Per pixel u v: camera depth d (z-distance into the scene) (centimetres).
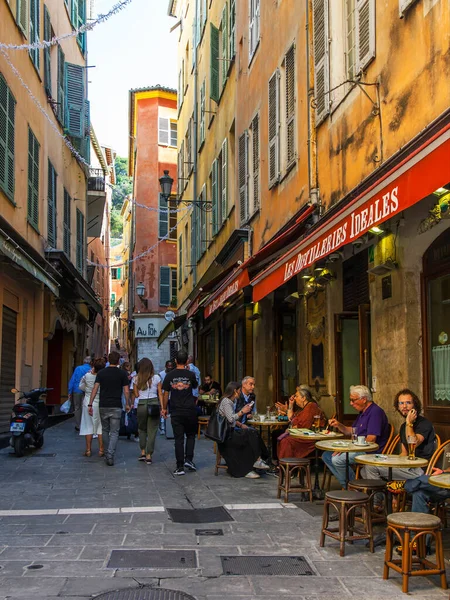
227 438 959
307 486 762
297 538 596
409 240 740
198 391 1684
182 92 2933
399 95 708
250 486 877
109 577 481
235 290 1134
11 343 1452
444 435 689
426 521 461
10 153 1343
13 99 1366
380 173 718
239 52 1659
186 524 650
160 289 3878
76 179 2345
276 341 1376
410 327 736
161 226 3919
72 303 2256
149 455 1112
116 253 7438
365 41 807
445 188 632
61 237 2000
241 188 1596
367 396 711
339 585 468
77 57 2322
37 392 1276
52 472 991
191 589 457
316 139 1008
